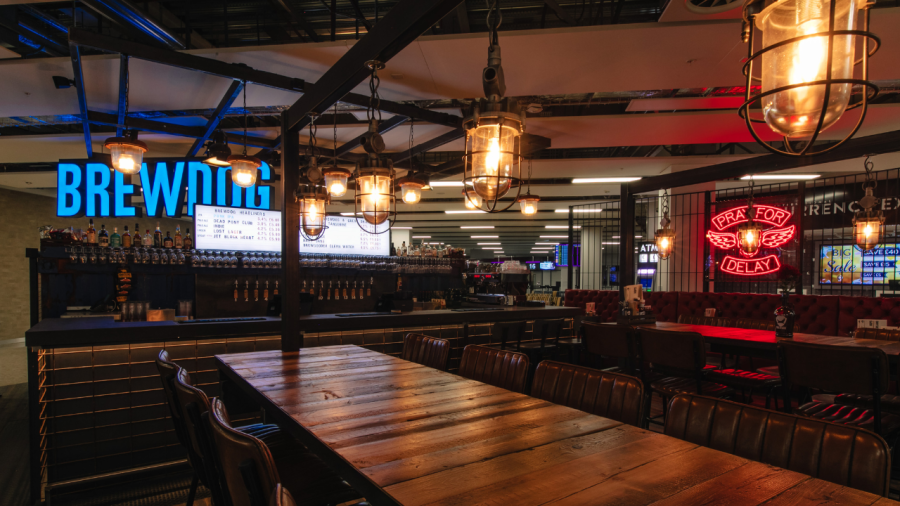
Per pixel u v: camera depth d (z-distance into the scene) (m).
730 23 3.30
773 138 6.07
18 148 6.35
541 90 4.50
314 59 3.81
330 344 4.14
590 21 4.25
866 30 0.87
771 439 1.34
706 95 4.70
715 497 1.04
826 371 2.47
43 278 4.15
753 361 5.20
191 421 1.58
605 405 1.85
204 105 4.88
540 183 9.08
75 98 4.61
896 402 2.76
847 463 1.19
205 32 4.84
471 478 1.14
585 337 3.70
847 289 8.35
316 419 1.63
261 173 6.44
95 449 3.16
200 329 3.55
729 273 7.38
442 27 4.41
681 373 3.13
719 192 10.02
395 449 1.34
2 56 3.85
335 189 3.37
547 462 1.24
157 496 3.00
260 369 2.51
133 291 4.49
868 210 4.92
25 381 5.95
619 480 1.13
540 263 29.83
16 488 3.08
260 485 1.03
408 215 13.39
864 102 0.91
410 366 2.59
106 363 3.23
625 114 5.34
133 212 5.86
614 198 10.95
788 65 0.98
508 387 2.33
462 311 4.99
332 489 1.75
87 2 3.11
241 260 4.88
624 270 5.34
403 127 5.65
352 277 5.82
